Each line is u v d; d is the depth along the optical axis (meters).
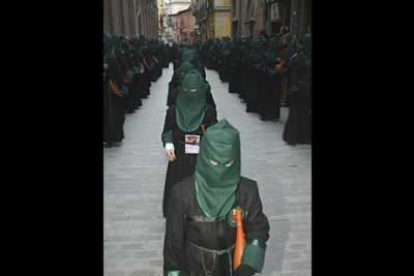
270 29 18.08
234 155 2.47
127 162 7.80
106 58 8.47
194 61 10.30
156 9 51.31
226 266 2.59
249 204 2.60
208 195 2.51
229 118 11.75
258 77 11.80
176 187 2.62
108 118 8.73
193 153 4.34
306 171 7.13
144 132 10.25
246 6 25.39
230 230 2.56
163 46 32.31
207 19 49.38
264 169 7.29
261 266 2.53
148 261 4.38
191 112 4.29
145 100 15.69
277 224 5.13
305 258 4.37
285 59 10.38
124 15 20.19
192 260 2.60
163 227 5.11
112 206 5.73
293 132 8.79
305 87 8.49
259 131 10.15
